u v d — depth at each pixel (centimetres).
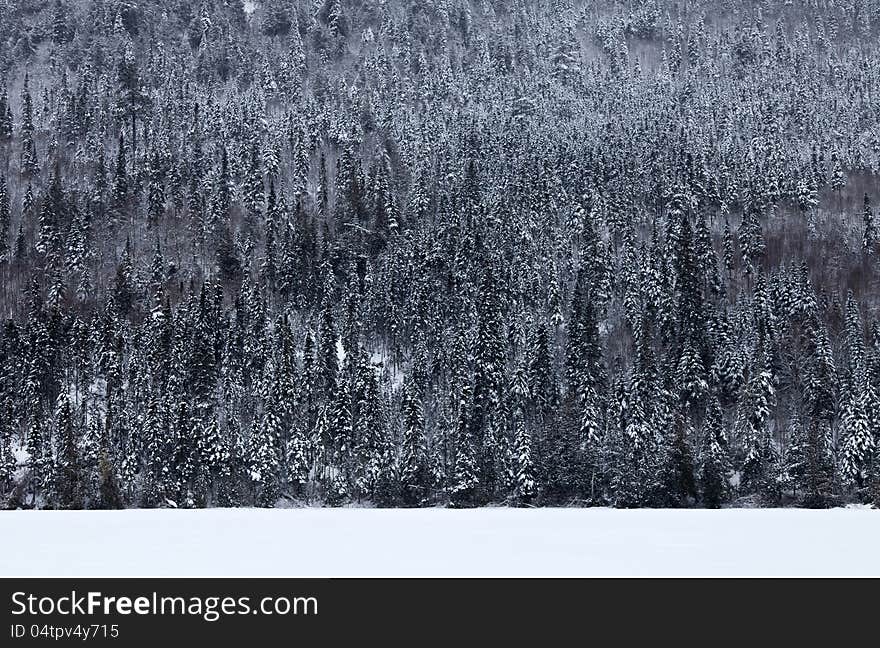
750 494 8831
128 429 10200
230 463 9606
